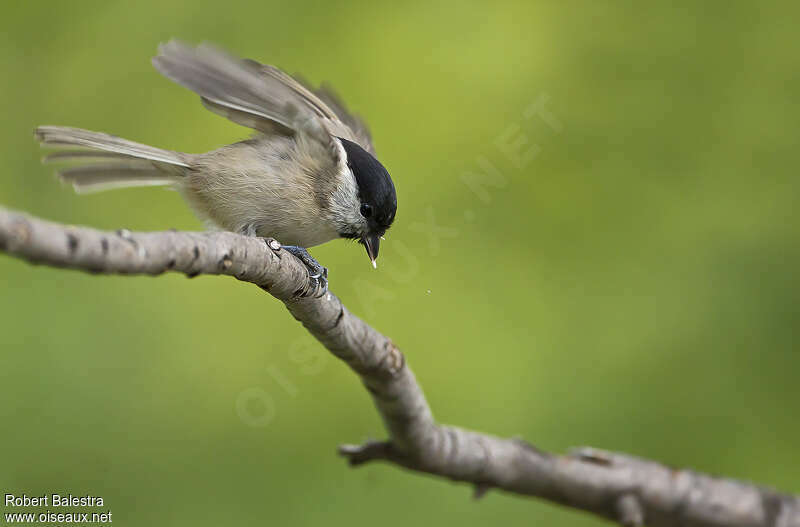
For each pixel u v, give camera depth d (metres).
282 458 10.22
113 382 10.24
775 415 9.70
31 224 3.23
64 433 9.76
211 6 11.88
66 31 11.84
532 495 7.59
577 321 10.44
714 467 9.66
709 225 10.62
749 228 10.49
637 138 11.15
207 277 11.01
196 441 10.12
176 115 11.66
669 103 11.20
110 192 11.38
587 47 11.52
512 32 11.73
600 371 10.16
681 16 11.38
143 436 10.02
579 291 10.59
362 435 10.33
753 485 7.73
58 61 11.81
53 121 11.56
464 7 11.94
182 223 11.48
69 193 11.27
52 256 3.33
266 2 11.95
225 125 11.55
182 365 10.52
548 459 7.50
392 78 11.64
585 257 10.77
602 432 9.84
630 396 9.96
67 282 10.59
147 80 11.74
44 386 9.98
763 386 9.81
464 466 7.18
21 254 3.22
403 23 11.93
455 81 11.60
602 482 7.49
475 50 11.70
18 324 10.16
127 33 11.85
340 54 11.85
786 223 10.41
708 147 10.98
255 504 9.90
